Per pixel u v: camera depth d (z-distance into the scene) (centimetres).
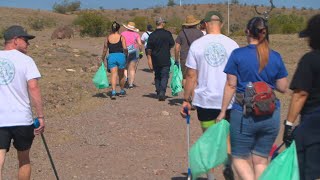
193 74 698
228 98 609
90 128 1098
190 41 1255
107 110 1280
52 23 6700
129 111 1267
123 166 848
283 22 5341
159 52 1388
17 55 654
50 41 3662
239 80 605
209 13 705
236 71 605
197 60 691
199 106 693
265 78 602
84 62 2375
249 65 598
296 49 2930
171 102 1396
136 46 1650
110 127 1107
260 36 602
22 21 6475
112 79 1438
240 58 601
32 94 654
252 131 595
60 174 812
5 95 642
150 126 1114
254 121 591
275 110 595
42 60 2314
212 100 681
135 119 1183
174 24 5947
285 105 1323
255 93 586
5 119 642
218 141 615
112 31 1446
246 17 10300
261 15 684
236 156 609
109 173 815
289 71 2012
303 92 532
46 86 1611
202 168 623
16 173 821
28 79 651
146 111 1269
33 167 843
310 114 534
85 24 4525
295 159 521
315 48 536
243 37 3959
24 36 668
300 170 534
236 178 700
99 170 830
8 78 642
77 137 1028
